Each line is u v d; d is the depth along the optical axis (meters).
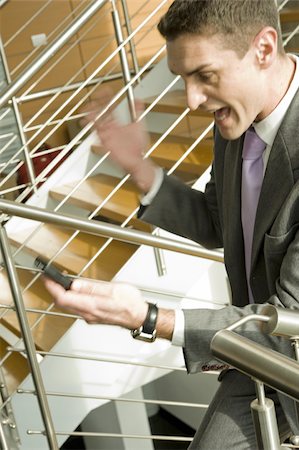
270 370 1.17
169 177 2.13
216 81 1.62
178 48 1.61
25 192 3.74
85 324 3.26
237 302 1.97
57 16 5.39
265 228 1.76
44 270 1.62
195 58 1.59
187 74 1.63
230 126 1.70
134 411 4.82
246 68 1.63
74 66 5.46
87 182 4.05
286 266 1.64
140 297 1.63
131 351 3.37
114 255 3.49
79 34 5.42
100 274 3.31
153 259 3.25
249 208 1.86
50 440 2.41
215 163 2.00
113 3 3.44
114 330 3.31
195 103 1.65
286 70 1.71
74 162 4.11
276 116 1.73
